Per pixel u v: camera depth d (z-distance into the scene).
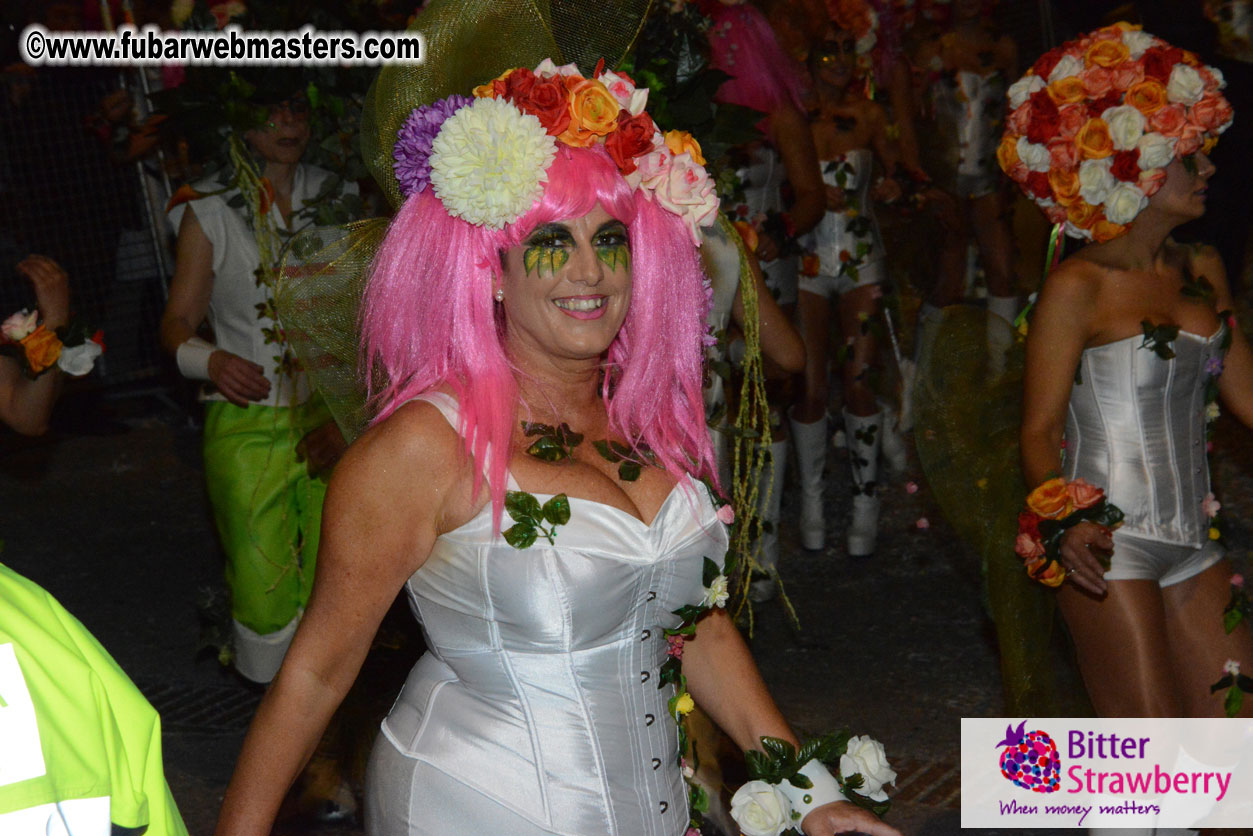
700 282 2.25
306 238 2.70
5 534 6.57
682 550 2.10
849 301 5.63
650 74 3.46
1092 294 3.13
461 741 2.08
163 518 6.73
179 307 4.09
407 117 2.22
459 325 2.02
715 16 4.64
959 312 3.64
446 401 2.01
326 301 2.53
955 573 5.56
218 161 4.09
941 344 3.64
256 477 4.02
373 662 3.85
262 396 3.94
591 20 2.34
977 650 4.86
